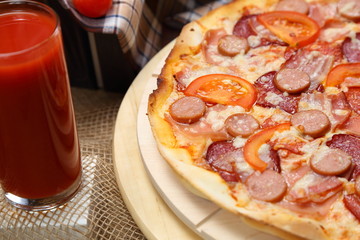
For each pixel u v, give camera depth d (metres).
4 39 0.48
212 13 0.65
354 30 0.64
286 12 0.64
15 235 0.55
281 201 0.49
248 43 0.62
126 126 0.59
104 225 0.57
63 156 0.53
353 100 0.57
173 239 0.51
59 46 0.49
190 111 0.54
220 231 0.49
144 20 0.73
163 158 0.52
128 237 0.55
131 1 0.68
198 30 0.63
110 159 0.61
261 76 0.59
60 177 0.54
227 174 0.51
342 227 0.48
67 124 0.52
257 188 0.49
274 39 0.63
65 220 0.55
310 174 0.50
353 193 0.49
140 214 0.52
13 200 0.55
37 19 0.49
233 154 0.52
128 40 0.68
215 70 0.59
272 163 0.51
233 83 0.57
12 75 0.47
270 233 0.47
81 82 0.73
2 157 0.52
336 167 0.50
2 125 0.49
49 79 0.49
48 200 0.55
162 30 0.77
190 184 0.49
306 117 0.54
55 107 0.50
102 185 0.58
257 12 0.66
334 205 0.49
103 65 0.70
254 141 0.52
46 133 0.51
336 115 0.55
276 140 0.53
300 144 0.53
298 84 0.57
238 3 0.66
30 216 0.55
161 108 0.56
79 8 0.66
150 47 0.75
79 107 0.71
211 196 0.48
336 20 0.65
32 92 0.48
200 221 0.50
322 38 0.63
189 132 0.54
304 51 0.61
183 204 0.51
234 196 0.49
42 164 0.52
